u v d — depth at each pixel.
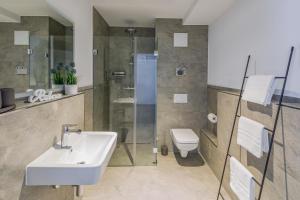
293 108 1.49
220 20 3.51
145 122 4.06
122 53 4.02
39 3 1.77
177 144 3.44
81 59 2.87
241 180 1.92
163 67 4.12
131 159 3.75
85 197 2.62
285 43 1.82
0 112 1.13
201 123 4.20
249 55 2.48
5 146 1.14
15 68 1.48
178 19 4.07
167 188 2.85
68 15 2.41
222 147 2.94
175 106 4.17
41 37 1.83
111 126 4.05
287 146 1.55
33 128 1.45
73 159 1.75
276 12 1.95
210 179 3.11
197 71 4.15
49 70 2.00
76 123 2.40
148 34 4.77
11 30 1.43
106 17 4.03
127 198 2.61
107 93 4.04
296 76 1.67
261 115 1.93
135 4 3.40
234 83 2.91
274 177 1.72
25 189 1.36
